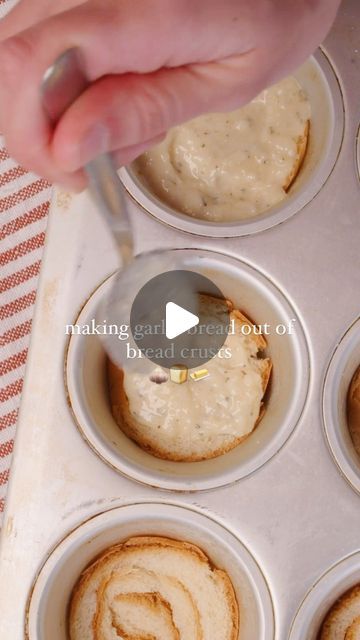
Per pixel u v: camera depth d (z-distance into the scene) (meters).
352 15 0.30
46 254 0.28
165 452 0.30
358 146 0.29
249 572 0.27
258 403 0.30
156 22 0.19
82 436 0.28
